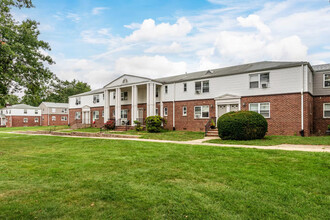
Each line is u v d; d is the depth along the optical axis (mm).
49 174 5984
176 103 21875
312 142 11062
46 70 13367
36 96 13273
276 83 15914
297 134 14812
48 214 3539
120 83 25234
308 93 14922
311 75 16734
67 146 12281
